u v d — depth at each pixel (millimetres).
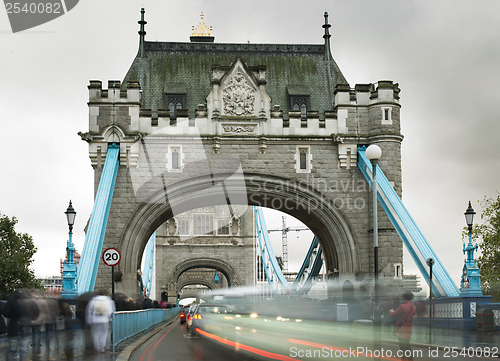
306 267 64375
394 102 44094
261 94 44281
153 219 42875
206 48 49281
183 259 98250
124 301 28797
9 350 17500
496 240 52719
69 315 21344
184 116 43531
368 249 43688
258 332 18094
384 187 41906
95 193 42375
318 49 50250
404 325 15398
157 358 19406
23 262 61719
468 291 31188
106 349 20641
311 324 16031
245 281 98562
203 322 27109
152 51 48875
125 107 43031
